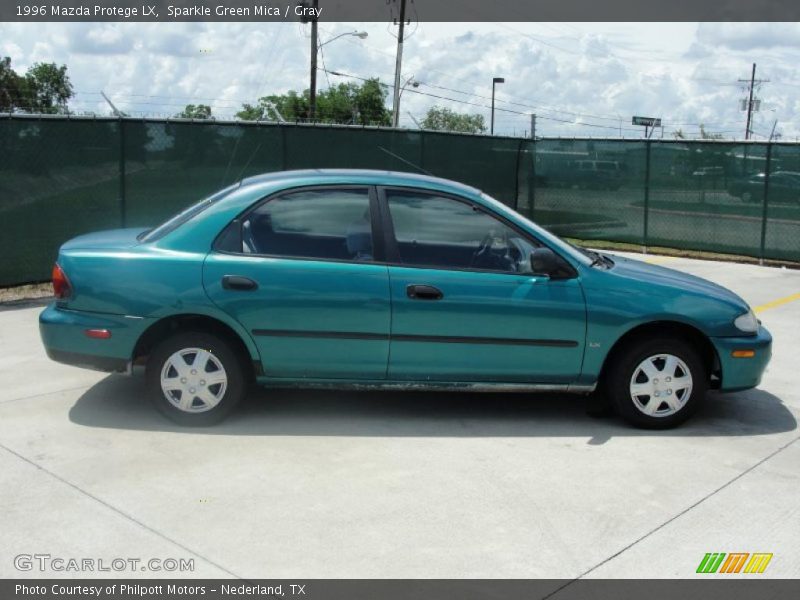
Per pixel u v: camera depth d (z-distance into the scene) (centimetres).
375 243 518
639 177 1498
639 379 534
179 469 449
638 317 520
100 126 958
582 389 533
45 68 4150
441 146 1382
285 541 373
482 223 528
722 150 1391
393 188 527
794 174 1307
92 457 462
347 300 505
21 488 419
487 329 514
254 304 503
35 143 910
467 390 529
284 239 516
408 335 512
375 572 349
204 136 1048
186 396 511
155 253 507
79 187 951
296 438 502
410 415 553
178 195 1036
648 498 433
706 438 528
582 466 474
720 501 432
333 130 1188
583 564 363
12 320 809
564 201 1605
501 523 398
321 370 516
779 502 432
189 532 379
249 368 524
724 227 1405
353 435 511
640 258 1409
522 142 1577
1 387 587
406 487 436
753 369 542
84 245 529
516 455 488
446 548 372
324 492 426
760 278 1186
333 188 523
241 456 470
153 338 518
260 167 1105
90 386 593
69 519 388
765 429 550
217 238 512
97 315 504
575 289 518
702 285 557
